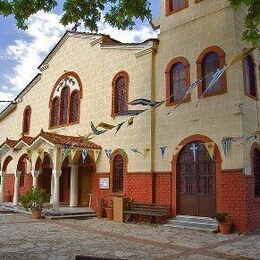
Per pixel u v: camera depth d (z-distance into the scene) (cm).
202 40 1559
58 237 1195
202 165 1484
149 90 1719
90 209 1881
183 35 1642
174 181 1556
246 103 1432
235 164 1355
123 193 1747
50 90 2417
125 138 1789
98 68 2048
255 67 1567
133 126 1758
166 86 1667
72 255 923
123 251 990
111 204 1767
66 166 2123
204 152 1483
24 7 1072
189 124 1538
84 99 2111
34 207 1717
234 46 1437
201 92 1514
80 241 1128
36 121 2512
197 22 1594
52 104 2378
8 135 2816
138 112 1480
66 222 1588
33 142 1911
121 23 1168
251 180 1373
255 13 1048
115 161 1838
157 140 1661
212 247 1058
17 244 1059
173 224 1470
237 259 914
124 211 1625
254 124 1466
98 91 2020
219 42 1492
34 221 1603
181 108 1580
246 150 1370
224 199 1367
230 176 1362
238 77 1406
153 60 1747
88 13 1142
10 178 2611
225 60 1456
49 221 1612
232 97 1408
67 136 2006
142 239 1183
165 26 1730
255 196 1412
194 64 1573
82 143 1897
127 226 1487
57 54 2403
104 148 1900
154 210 1580
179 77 1636
